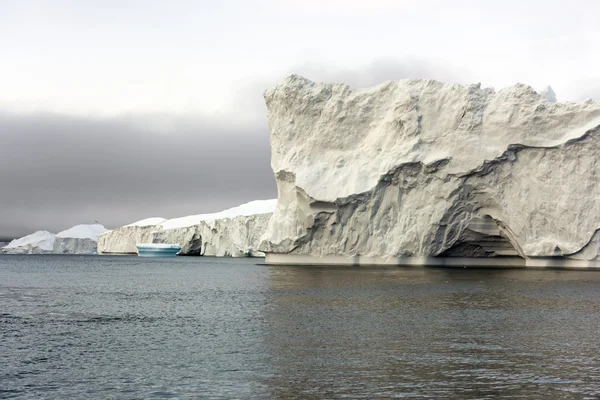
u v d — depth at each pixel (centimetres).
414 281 5806
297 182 8138
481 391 2095
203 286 6116
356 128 8456
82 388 2191
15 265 12069
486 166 7488
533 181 7419
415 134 7881
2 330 3362
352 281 5884
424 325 3325
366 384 2177
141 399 2058
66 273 8994
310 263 8525
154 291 5678
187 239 16238
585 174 7244
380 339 2942
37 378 2323
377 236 8031
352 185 8025
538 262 7525
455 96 7869
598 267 7238
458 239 7775
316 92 8606
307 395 2062
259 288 5509
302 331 3186
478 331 3141
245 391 2117
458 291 4909
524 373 2314
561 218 7244
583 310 3875
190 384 2212
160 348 2822
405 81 8256
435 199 7719
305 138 8625
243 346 2833
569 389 2117
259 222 14225
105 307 4388
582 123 7344
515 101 7562
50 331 3322
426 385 2162
